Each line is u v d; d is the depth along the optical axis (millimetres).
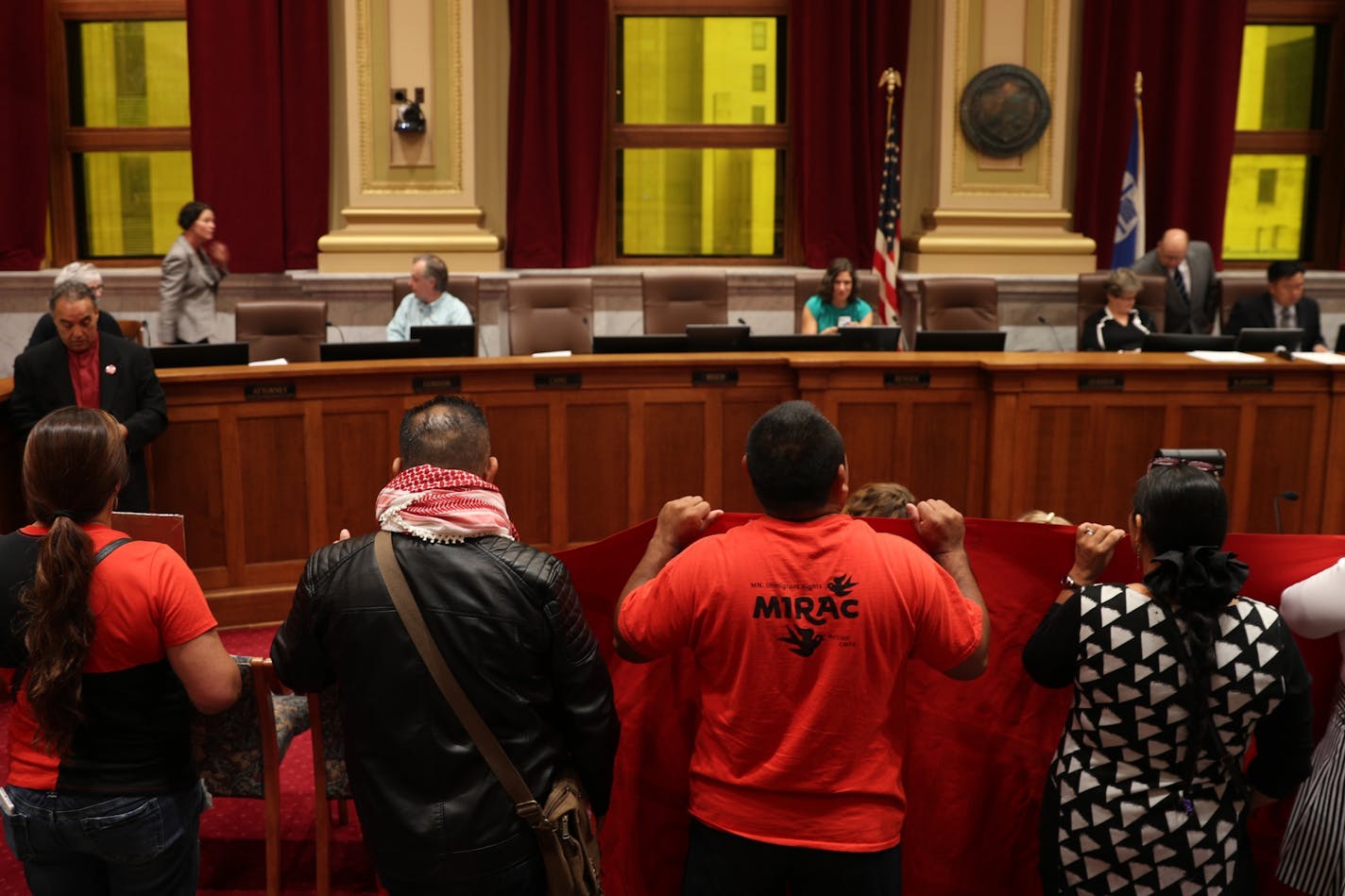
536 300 7031
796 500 1767
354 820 3184
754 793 1754
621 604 1831
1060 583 2125
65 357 4008
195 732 2596
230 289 7770
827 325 6879
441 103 7605
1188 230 8102
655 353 4902
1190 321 7449
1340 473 4695
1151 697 1773
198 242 6512
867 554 1744
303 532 4547
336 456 4531
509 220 7930
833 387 4664
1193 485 1799
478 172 8031
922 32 7969
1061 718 2188
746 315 8055
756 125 8281
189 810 2025
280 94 7617
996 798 2238
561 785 1784
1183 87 7848
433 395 4578
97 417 1905
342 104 7867
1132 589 1820
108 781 1910
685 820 2232
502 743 1723
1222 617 1782
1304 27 8422
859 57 7773
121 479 1926
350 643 1715
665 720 2201
